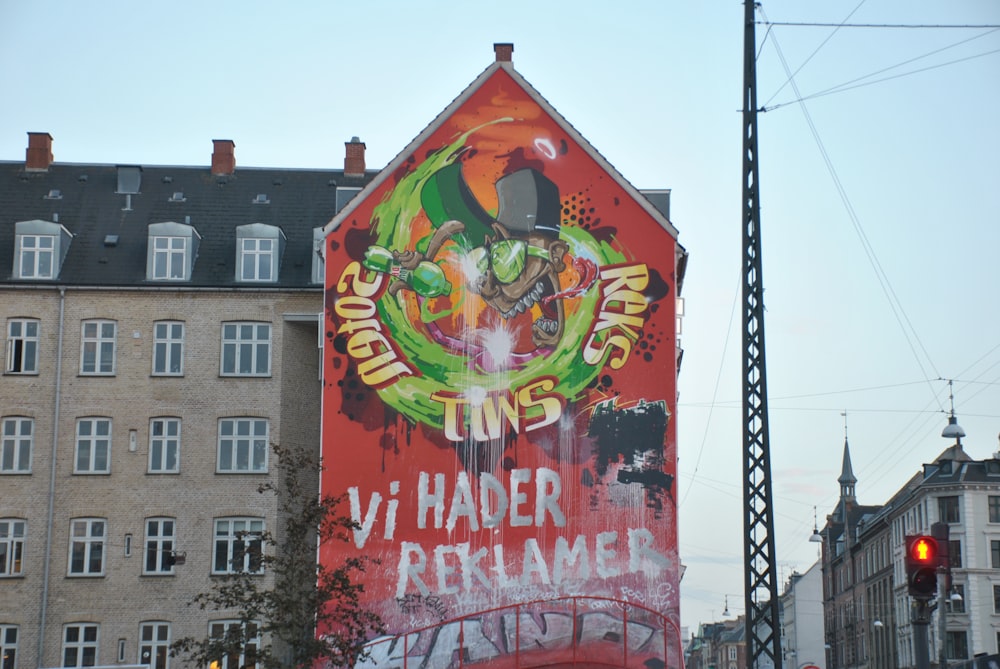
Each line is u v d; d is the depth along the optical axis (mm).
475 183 49562
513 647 45500
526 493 47125
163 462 52188
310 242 56344
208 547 51438
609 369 48219
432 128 49906
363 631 38594
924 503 95688
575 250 49094
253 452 52281
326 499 39594
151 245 54594
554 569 46469
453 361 48188
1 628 50688
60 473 52000
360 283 48781
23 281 53469
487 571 46406
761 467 34812
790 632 145500
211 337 53156
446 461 47406
